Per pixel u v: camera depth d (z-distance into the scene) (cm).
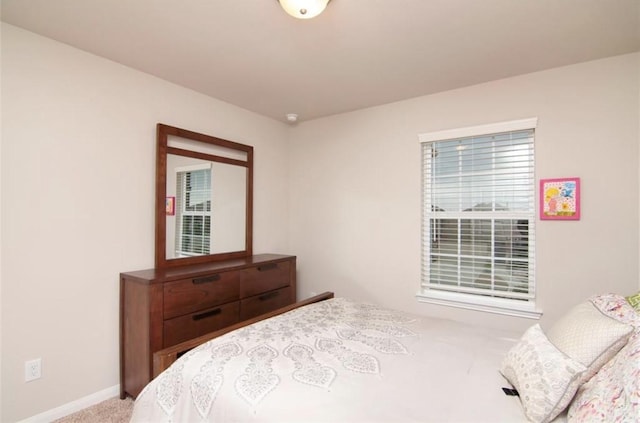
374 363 141
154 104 254
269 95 293
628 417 82
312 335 168
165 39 201
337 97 297
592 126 226
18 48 189
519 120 250
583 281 228
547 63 231
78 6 169
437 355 152
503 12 173
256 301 285
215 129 300
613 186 220
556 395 105
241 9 171
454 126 278
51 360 201
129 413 207
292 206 380
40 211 197
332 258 349
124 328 226
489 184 269
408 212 302
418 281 296
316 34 195
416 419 105
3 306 184
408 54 218
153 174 254
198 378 131
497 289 266
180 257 267
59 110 205
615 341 110
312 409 109
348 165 339
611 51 213
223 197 307
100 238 223
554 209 237
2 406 183
